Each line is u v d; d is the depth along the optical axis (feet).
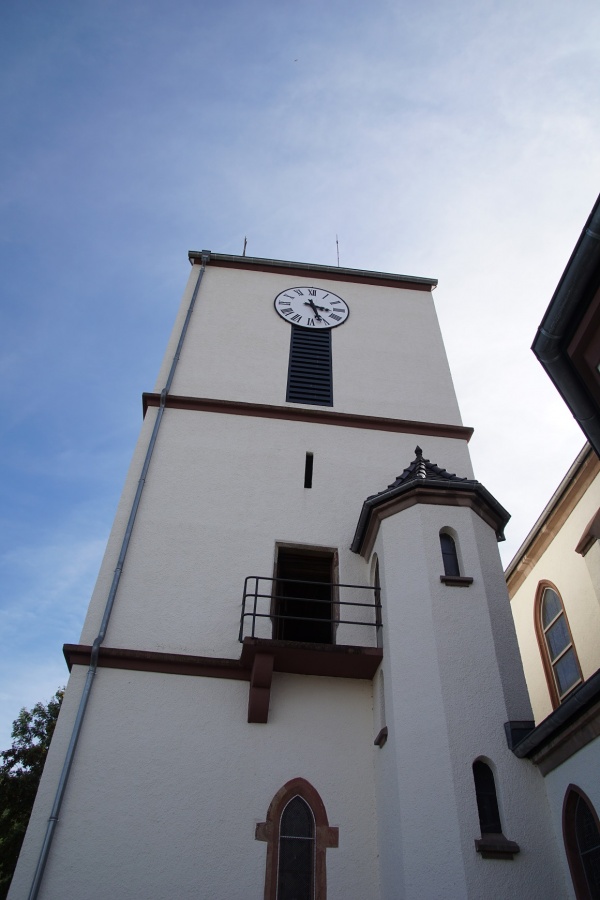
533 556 56.85
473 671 33.22
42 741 74.59
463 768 30.17
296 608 52.11
